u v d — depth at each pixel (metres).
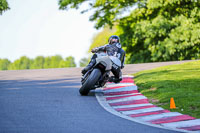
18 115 24.69
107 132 20.86
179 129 22.36
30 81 50.56
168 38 116.50
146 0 120.44
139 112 28.06
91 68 34.94
